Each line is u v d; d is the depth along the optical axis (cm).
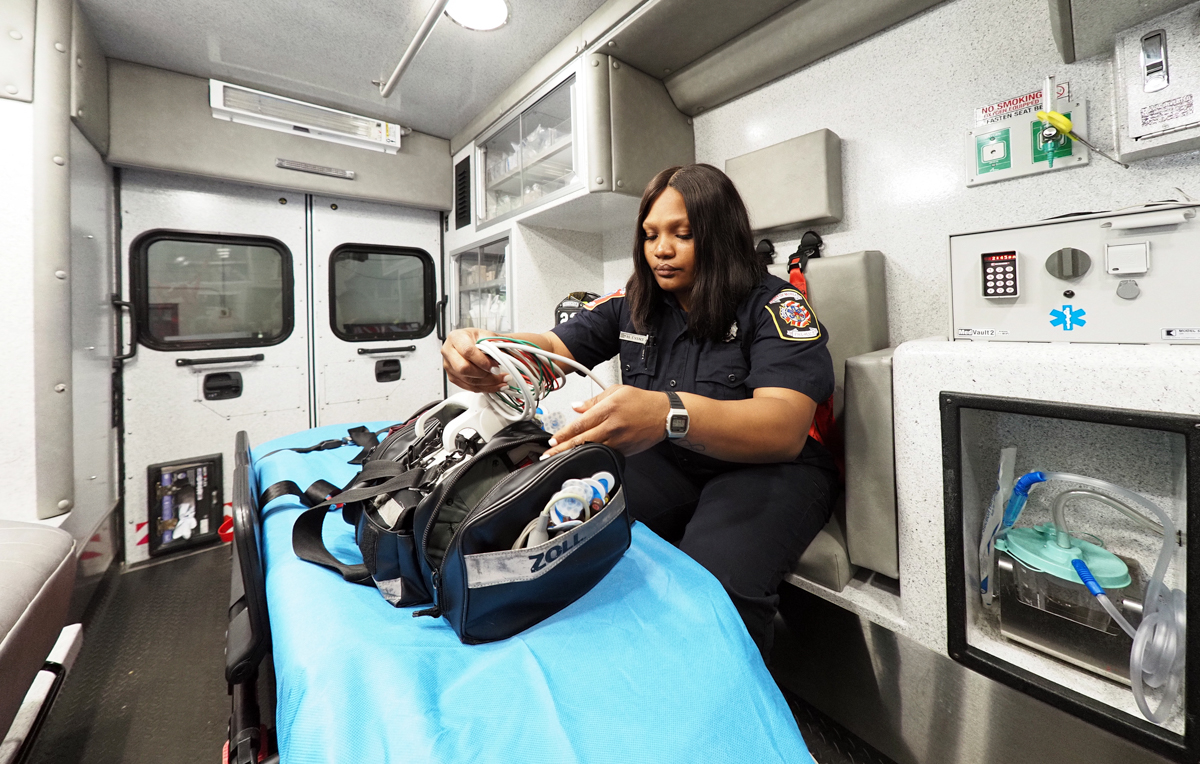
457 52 220
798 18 166
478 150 289
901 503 100
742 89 201
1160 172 115
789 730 53
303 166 267
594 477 67
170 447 246
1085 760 82
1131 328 79
